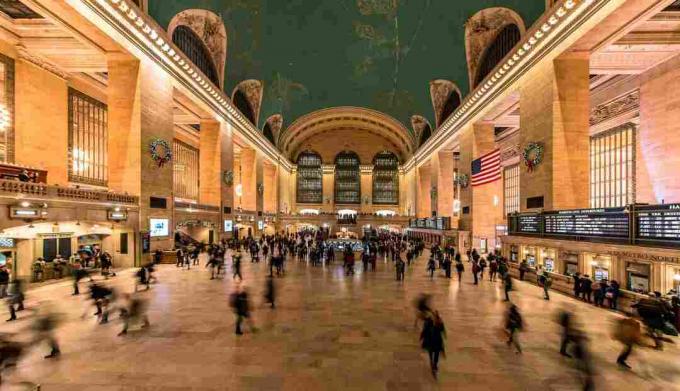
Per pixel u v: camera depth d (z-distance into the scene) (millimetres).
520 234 18562
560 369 6582
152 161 20062
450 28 27516
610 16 14117
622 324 6898
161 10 21062
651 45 17078
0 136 17828
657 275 10094
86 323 9078
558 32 17078
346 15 29422
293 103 44344
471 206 29172
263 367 6543
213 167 30469
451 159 39750
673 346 7867
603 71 19562
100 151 24375
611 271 11852
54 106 20625
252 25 29297
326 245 25516
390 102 44094
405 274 18094
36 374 6168
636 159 23188
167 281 15195
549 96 17766
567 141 17359
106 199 16203
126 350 7297
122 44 17719
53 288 13219
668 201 17953
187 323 9164
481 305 11414
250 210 39438
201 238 29125
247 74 34125
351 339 8109
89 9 15594
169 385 5820
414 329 8859
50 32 18141
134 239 18453
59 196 13539
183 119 30016
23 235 14875
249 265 20875
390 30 30328
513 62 21203
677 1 14961
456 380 6094
